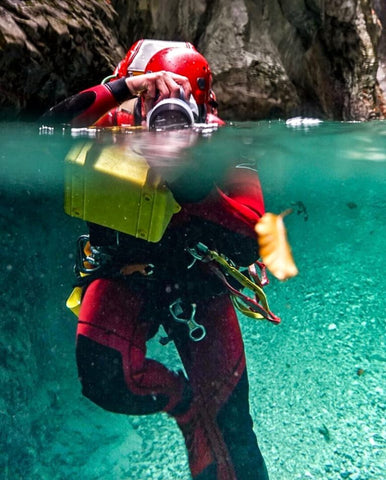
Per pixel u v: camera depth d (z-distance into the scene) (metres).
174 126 1.96
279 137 2.78
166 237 1.83
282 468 2.65
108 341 1.78
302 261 6.16
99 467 2.64
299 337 4.02
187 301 1.86
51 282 3.96
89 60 3.67
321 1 6.85
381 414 3.02
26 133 2.30
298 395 3.25
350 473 2.59
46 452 2.69
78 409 3.08
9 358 2.89
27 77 3.18
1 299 3.11
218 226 1.81
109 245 1.88
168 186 1.76
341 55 7.91
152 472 2.61
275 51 6.47
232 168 1.88
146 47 2.24
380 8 9.58
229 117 6.06
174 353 3.74
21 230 3.83
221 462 1.85
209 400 1.87
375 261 5.99
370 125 3.55
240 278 1.85
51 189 3.55
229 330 1.92
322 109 7.48
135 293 1.85
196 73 2.19
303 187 5.30
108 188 1.75
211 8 6.22
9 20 3.01
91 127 2.09
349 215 7.34
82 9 3.80
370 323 4.20
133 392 1.80
